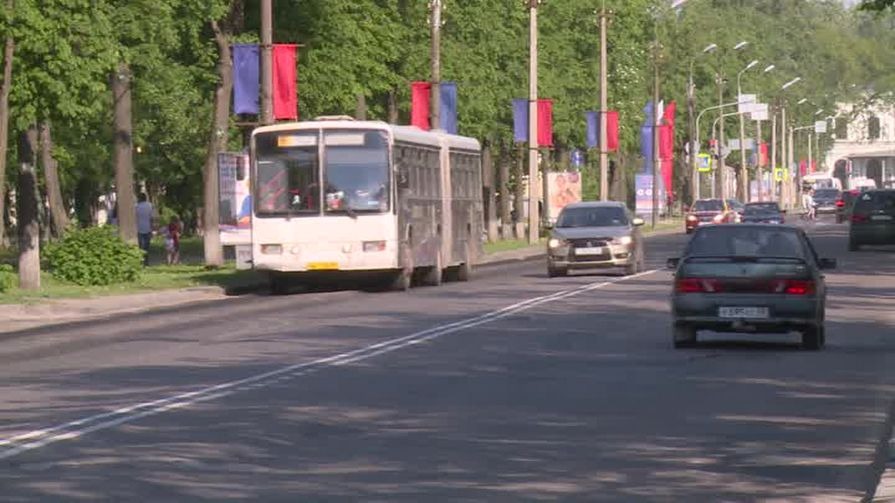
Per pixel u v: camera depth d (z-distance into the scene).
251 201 99.12
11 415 43.06
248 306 90.50
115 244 107.69
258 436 38.81
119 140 125.88
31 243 99.44
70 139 153.62
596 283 106.88
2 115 90.06
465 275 116.12
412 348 62.12
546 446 37.47
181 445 37.34
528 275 122.56
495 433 39.59
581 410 44.00
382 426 40.72
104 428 40.09
